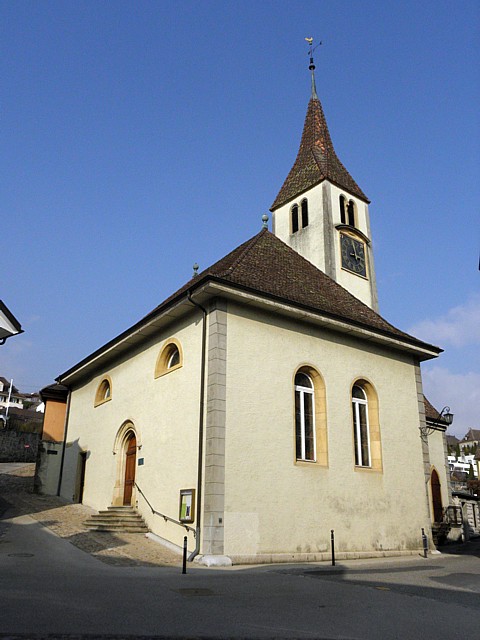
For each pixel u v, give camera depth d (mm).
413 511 18500
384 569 13352
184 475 15086
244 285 15156
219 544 13258
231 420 14477
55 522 17016
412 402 20125
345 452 17016
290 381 16219
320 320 16938
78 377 24578
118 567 11492
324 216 27484
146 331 18344
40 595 7824
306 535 15109
